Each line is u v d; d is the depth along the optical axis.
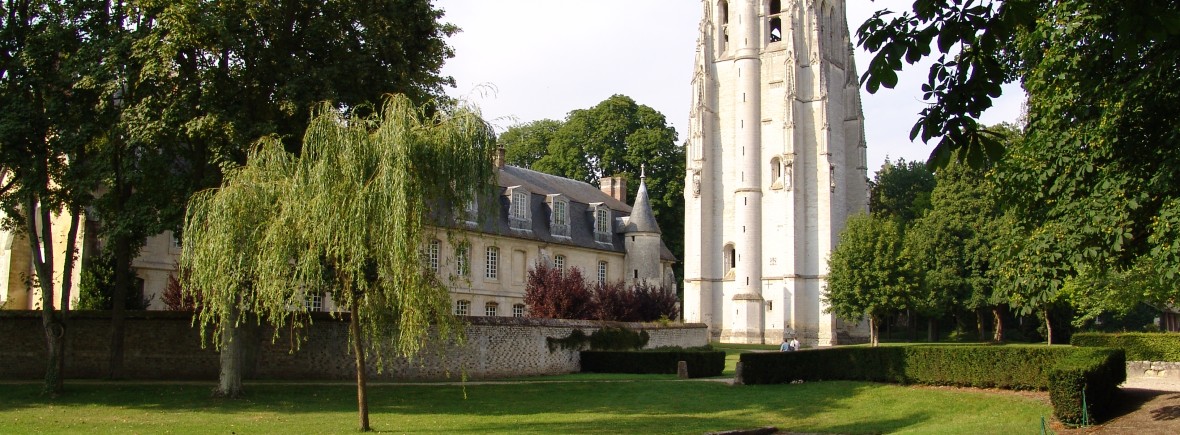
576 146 84.31
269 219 20.20
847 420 24.70
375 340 21.02
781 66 73.81
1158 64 14.87
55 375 27.48
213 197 21.31
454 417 24.33
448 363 34.84
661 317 49.84
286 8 27.77
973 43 9.80
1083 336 39.91
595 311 45.56
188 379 32.56
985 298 62.41
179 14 24.42
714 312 74.88
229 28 25.83
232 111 26.05
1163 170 16.36
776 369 32.12
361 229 19.03
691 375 37.22
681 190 83.31
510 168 64.38
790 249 71.06
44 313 27.75
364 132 19.98
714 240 75.56
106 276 36.56
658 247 67.69
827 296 62.47
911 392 28.11
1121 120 17.44
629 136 83.38
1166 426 19.23
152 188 26.88
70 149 25.81
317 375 33.44
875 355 30.92
